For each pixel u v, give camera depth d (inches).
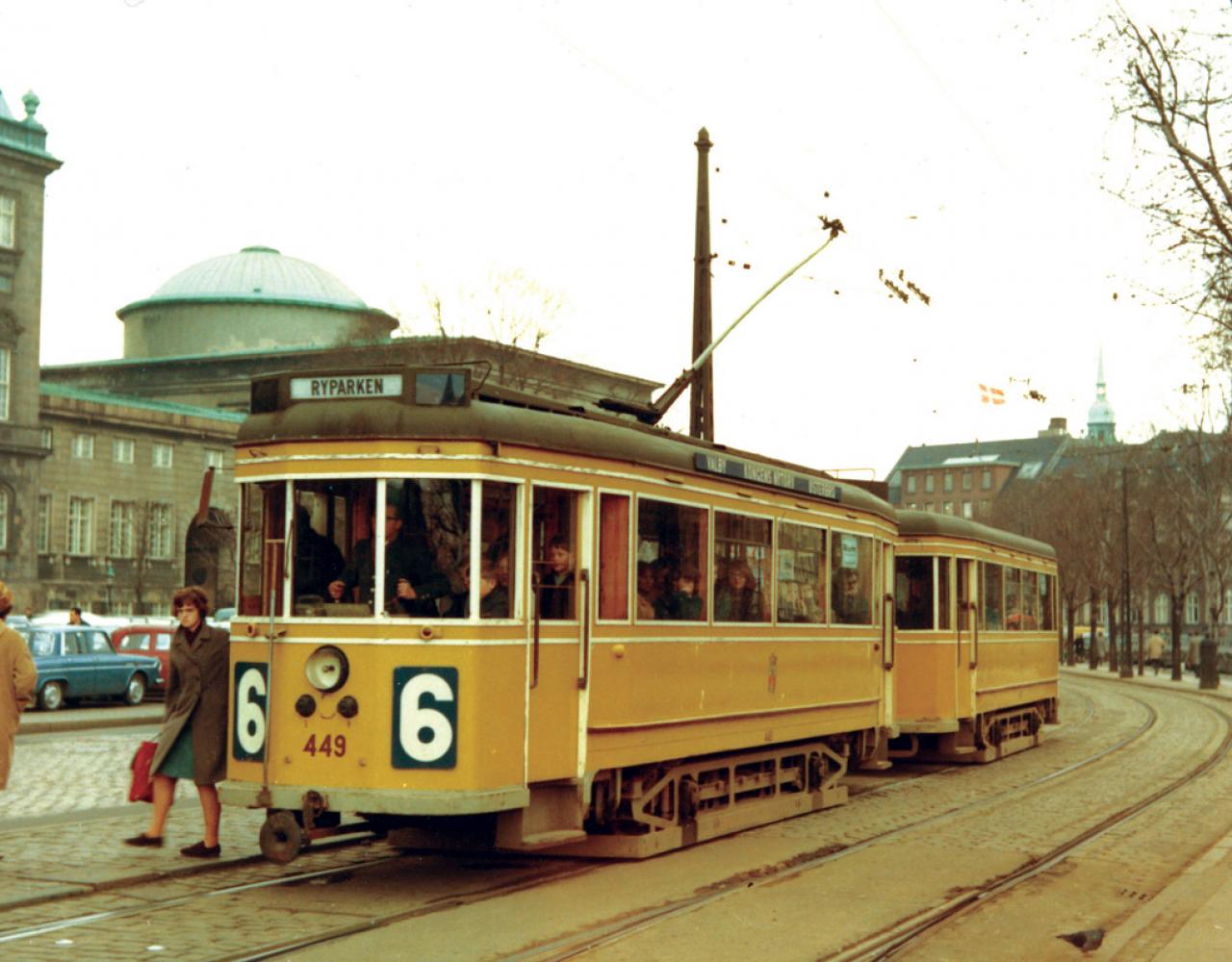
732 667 531.8
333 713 402.0
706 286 831.7
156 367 3070.9
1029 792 725.3
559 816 435.8
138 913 377.4
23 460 2517.2
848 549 651.5
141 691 1259.2
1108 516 2812.5
